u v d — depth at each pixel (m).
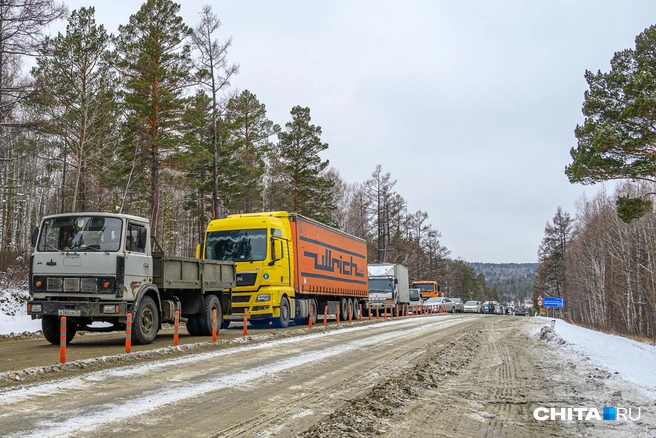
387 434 6.42
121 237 13.10
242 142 40.53
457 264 128.12
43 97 22.05
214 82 31.38
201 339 15.80
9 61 22.78
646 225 49.53
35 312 12.83
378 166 67.38
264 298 19.92
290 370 10.54
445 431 6.68
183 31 31.36
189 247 63.62
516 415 7.70
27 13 19.94
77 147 29.94
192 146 30.64
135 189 35.53
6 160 25.23
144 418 6.54
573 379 10.95
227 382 9.02
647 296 50.28
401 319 32.38
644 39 26.84
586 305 74.94
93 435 5.73
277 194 49.44
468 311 62.72
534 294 105.38
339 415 7.09
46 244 13.27
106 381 8.77
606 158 25.42
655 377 11.58
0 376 8.69
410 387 9.41
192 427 6.23
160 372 9.77
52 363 10.43
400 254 70.75
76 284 12.83
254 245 20.36
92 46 29.84
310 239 24.02
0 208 45.66
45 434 5.68
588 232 65.56
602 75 27.47
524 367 12.73
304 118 47.44
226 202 40.06
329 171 66.25
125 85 29.83
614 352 17.09
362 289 31.89
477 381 10.48
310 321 21.58
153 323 14.18
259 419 6.72
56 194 47.44
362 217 67.19
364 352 14.02
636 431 6.94
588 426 7.17
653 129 25.12
